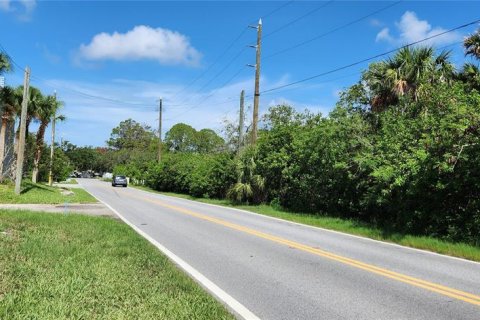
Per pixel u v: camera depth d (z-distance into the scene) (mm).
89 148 141750
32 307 5293
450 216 13586
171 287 6699
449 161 12641
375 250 11359
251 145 28891
